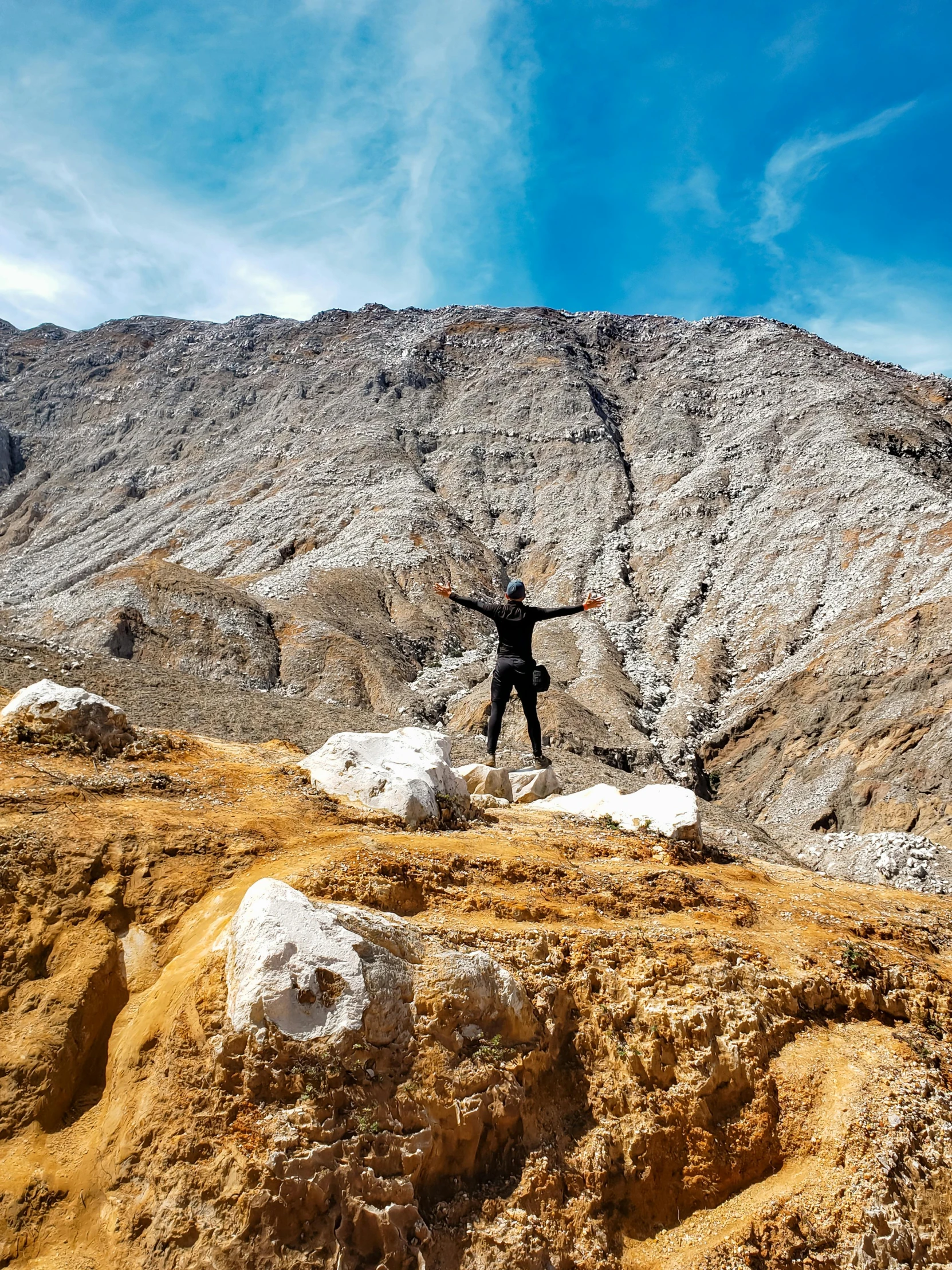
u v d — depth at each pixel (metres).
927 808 36.41
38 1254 4.43
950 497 61.50
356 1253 4.49
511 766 18.77
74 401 129.00
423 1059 5.16
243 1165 4.48
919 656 44.19
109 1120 4.90
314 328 130.38
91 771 7.67
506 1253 4.84
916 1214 5.46
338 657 51.12
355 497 80.38
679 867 8.52
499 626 11.12
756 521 70.31
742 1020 6.14
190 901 6.09
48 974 5.54
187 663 48.91
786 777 43.00
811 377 92.25
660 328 120.81
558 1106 5.61
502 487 88.31
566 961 6.22
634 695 52.00
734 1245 5.21
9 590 82.00
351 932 5.34
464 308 129.00
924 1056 6.36
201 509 88.44
